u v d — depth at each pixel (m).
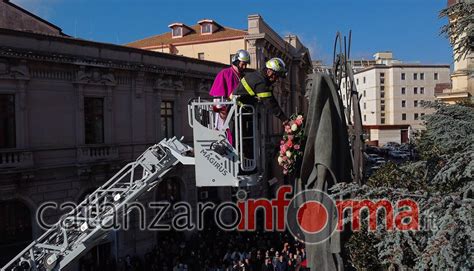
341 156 4.80
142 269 21.33
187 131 27.20
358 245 9.98
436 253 4.36
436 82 85.88
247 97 7.17
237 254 19.41
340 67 5.32
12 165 18.19
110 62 21.88
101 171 21.88
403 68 85.44
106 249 21.70
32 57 18.62
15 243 18.56
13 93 18.48
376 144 84.06
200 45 40.53
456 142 6.12
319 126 4.70
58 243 9.70
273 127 32.62
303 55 47.88
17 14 26.42
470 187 4.99
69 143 20.61
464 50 6.44
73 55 20.36
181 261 20.52
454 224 4.42
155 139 25.00
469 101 8.80
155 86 24.81
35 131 19.25
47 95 19.67
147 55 24.36
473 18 5.93
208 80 28.62
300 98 50.00
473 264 4.33
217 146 7.35
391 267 5.29
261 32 37.44
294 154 4.99
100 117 22.16
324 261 4.78
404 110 85.88
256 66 36.72
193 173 27.19
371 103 88.25
